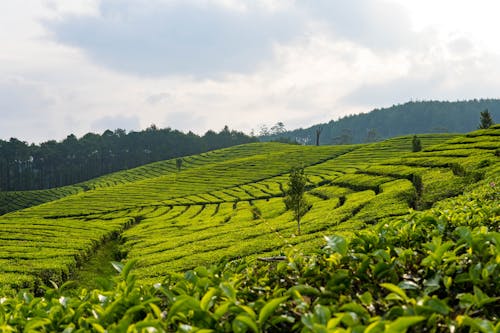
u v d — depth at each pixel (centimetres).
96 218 6138
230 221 4662
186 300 316
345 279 393
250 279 454
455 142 5984
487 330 270
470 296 327
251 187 7738
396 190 3784
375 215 3002
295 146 15500
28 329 355
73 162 18962
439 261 389
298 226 3284
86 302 399
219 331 315
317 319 287
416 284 363
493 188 1945
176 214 5841
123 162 19888
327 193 5359
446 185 3547
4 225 4847
